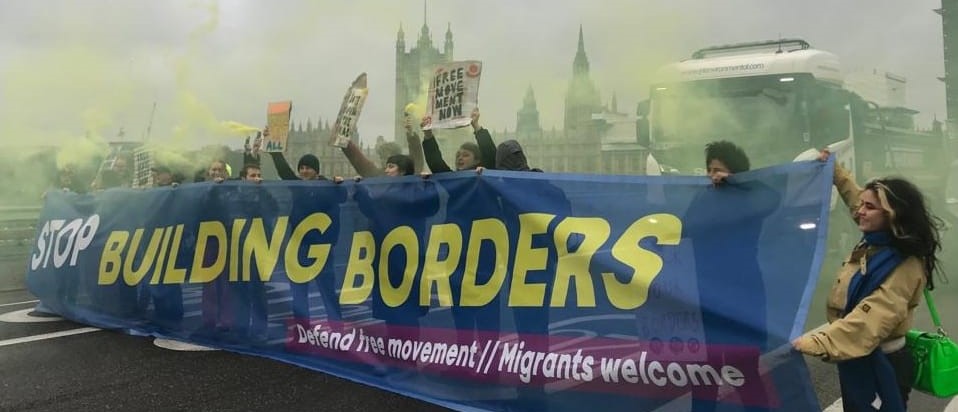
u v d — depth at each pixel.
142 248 5.38
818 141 7.54
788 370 2.41
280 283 4.41
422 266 3.70
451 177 3.64
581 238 3.14
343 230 4.14
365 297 3.94
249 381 4.02
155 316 5.20
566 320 3.10
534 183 3.36
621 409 2.89
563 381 3.06
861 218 2.39
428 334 3.61
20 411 3.63
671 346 2.76
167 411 3.59
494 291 3.38
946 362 2.33
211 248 4.88
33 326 5.73
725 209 2.80
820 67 7.75
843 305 2.41
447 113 4.27
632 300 2.91
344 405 3.56
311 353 4.19
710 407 2.64
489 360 3.32
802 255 2.54
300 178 5.89
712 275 2.73
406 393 3.61
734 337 2.59
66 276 6.04
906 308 2.24
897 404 2.28
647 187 3.04
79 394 3.88
